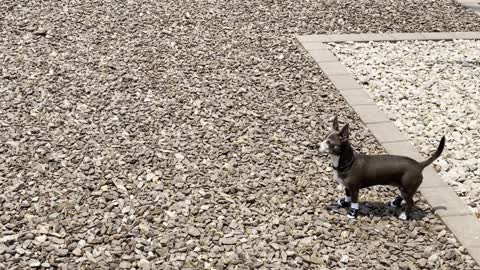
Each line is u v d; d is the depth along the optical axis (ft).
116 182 14.11
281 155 15.06
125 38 19.24
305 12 21.49
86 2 21.15
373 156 13.39
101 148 14.97
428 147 15.52
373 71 18.31
